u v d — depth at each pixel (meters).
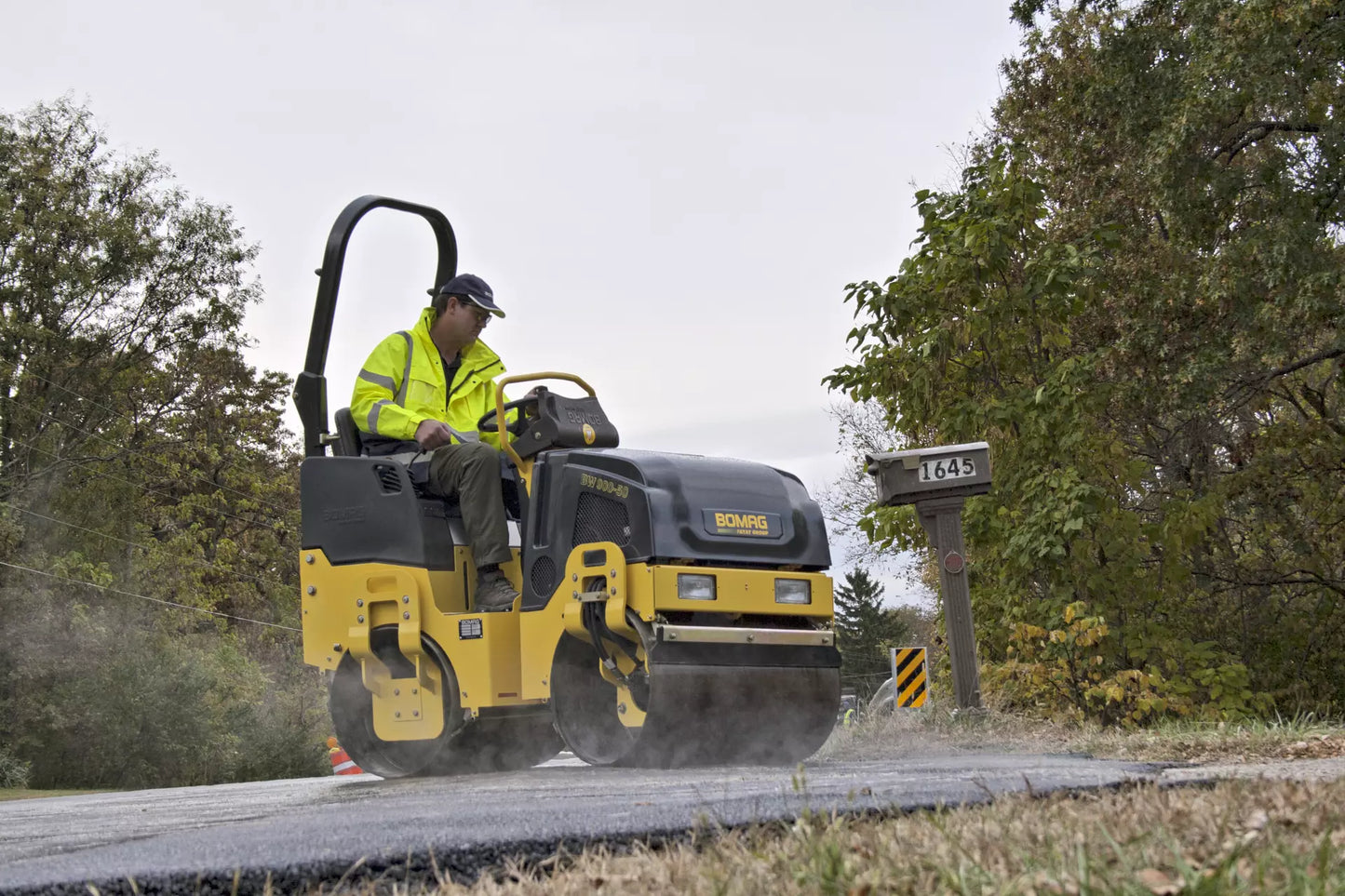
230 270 39.78
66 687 34.06
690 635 6.09
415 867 2.76
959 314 11.30
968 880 2.22
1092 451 10.77
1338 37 17.78
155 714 34.53
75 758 34.72
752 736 6.29
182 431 45.78
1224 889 2.09
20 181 37.50
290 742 39.91
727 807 3.25
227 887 2.64
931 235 11.48
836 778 4.68
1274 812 2.75
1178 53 19.73
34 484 36.22
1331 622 14.22
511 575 7.24
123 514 39.00
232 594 49.19
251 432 53.41
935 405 11.27
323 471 7.52
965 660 9.28
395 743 7.44
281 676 47.06
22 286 36.88
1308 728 6.74
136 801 6.67
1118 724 9.14
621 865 2.65
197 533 47.81
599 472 6.45
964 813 2.90
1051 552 9.95
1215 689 9.42
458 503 7.33
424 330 7.70
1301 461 16.31
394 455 7.54
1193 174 18.53
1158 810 2.79
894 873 2.32
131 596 37.69
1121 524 10.38
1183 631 12.00
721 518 6.35
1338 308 17.19
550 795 4.56
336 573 7.39
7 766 32.16
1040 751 6.86
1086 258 11.05
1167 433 17.95
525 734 7.68
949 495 9.38
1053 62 22.48
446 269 8.57
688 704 6.03
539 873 2.81
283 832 3.36
